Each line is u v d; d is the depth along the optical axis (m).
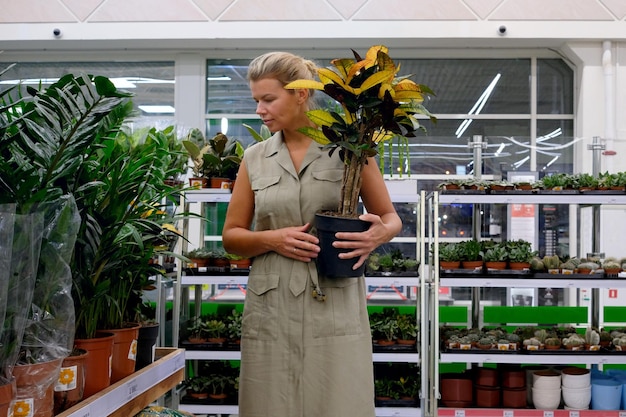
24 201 1.23
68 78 1.32
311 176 1.70
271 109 1.65
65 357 1.26
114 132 1.57
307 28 5.57
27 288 1.14
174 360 1.88
